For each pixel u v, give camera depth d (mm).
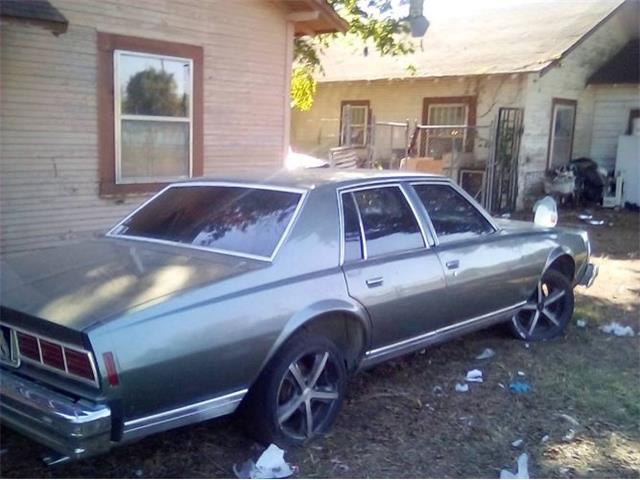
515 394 4609
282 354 3592
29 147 6711
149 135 7762
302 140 20781
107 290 3252
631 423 4195
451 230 4871
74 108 6996
